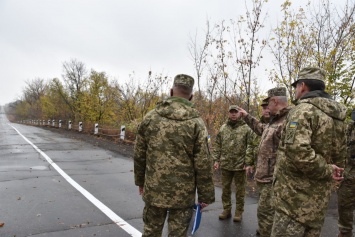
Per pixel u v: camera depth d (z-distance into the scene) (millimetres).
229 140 4637
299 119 2293
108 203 5297
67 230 4027
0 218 4445
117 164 9430
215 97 9625
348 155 3678
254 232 4078
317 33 7332
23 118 88188
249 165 4336
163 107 2652
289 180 2400
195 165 2590
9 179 6953
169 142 2562
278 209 2473
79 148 13086
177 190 2570
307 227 2393
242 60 8102
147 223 2750
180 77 2693
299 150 2189
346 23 6961
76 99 32156
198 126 2582
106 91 23125
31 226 4148
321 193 2342
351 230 3750
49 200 5406
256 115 8273
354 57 6852
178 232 2633
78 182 6828
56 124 36469
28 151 11836
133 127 15430
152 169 2629
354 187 3617
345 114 2441
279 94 3453
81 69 35906
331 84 6910
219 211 4977
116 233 3953
